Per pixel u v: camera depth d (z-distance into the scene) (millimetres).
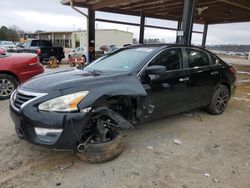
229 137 4078
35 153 3289
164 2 11523
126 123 3176
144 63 3674
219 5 11773
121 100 3377
